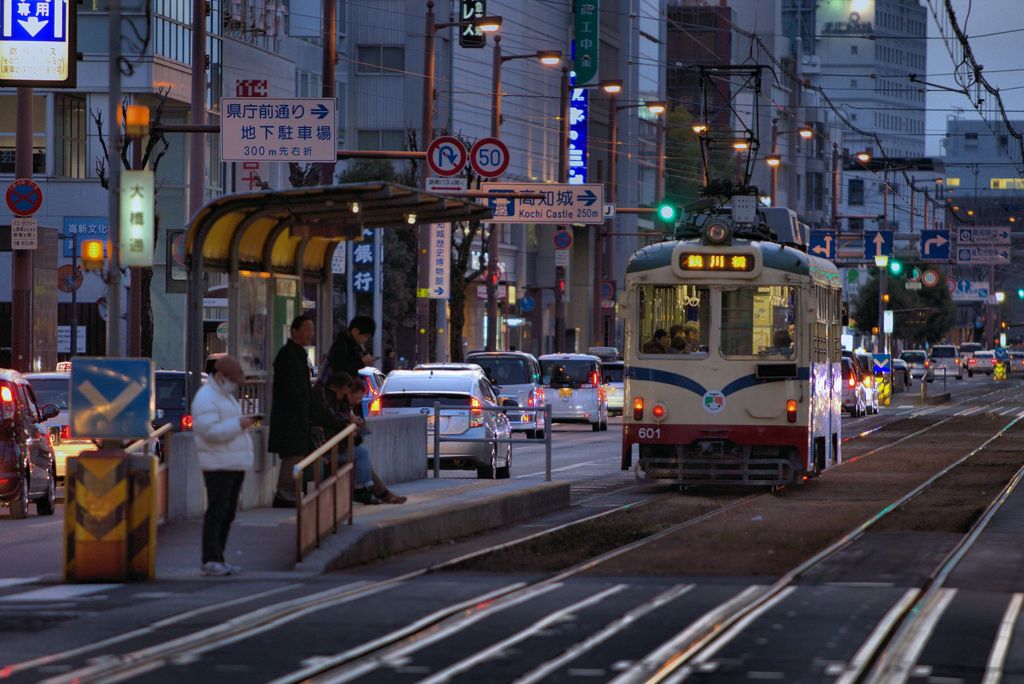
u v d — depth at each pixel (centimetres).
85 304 12381
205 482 3378
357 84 17512
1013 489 5800
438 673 2270
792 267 5684
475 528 4425
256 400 4403
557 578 3316
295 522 3869
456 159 9019
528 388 9719
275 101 7088
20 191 8038
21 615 2812
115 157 4034
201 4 8375
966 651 2461
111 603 2966
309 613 2809
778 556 3738
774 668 2308
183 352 12431
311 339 4191
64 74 7181
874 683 2223
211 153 13000
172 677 2242
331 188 3959
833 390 6444
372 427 5012
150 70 12106
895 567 3512
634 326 5762
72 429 3269
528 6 19412
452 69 17412
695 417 5703
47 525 4806
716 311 5706
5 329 12419
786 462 5625
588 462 7825
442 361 11950
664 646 2480
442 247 11600
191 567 3475
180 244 4200
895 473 6725
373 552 3700
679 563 3600
